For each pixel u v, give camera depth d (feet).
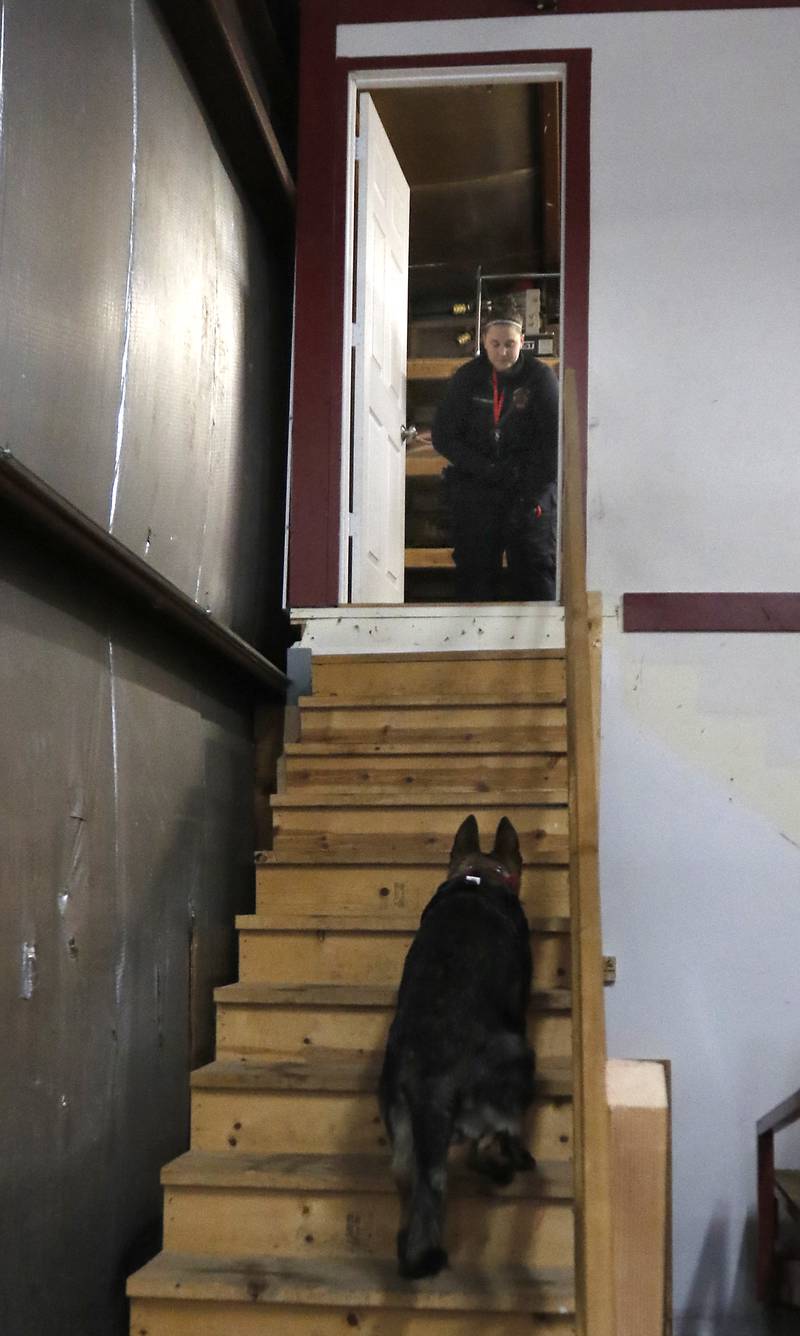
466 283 25.21
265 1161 9.50
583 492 14.69
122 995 9.61
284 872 11.80
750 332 14.89
